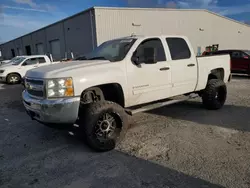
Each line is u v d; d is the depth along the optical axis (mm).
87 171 2824
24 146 3656
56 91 3027
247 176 2596
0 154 3379
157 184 2494
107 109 3316
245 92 7938
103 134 3361
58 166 2977
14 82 12148
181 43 4625
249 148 3324
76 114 3111
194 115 5070
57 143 3742
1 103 7098
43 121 3105
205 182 2502
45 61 13133
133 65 3732
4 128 4578
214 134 3908
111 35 17188
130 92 3713
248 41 31047
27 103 3420
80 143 3717
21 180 2680
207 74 5121
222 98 5531
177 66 4391
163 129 4211
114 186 2486
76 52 20578
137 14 18062
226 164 2873
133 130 4199
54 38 24984
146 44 4027
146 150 3352
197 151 3262
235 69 12750
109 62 3568
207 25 23578
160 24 19531
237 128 4191
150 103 4422
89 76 3217
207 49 24141
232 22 26844
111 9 16891
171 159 3047
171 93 4402
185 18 21188
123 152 3322
